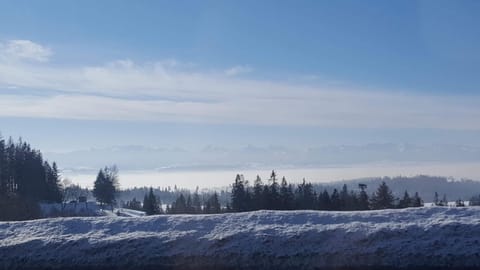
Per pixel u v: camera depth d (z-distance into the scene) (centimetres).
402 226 3097
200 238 3203
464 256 2855
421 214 3288
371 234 3053
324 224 3250
